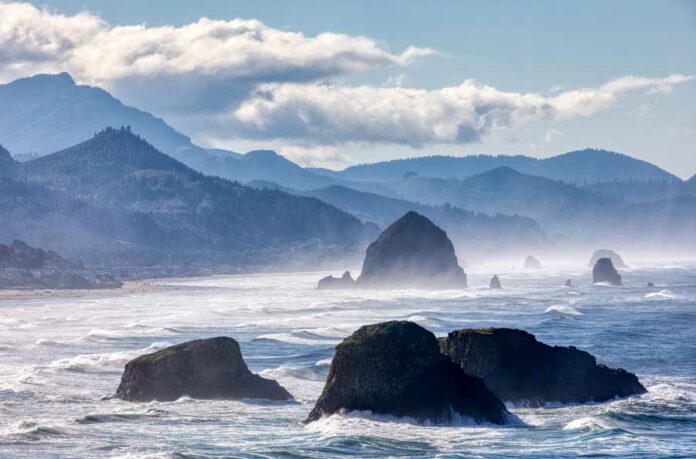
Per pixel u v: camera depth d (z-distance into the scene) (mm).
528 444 65812
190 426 71875
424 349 74000
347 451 62469
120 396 85062
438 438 67062
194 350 85750
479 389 75750
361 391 73375
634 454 63031
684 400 83562
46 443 63906
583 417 77000
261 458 59844
